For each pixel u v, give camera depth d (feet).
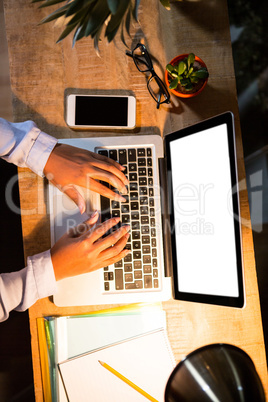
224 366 2.09
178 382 2.07
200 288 2.46
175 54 2.85
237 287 2.31
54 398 2.55
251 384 2.05
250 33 4.25
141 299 2.59
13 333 4.19
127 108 2.76
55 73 2.78
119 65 2.82
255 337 2.69
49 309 2.65
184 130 2.56
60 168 2.62
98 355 2.60
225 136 2.37
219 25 2.86
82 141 2.71
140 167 2.66
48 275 2.51
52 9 2.76
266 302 4.32
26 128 2.60
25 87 2.76
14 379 4.17
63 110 2.78
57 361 2.58
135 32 2.83
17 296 2.56
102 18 1.95
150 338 2.63
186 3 2.85
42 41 2.77
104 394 2.56
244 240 2.75
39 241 2.69
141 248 2.59
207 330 2.68
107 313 2.65
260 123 4.40
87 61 2.80
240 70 4.35
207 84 2.83
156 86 2.82
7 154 2.64
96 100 2.75
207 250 2.45
